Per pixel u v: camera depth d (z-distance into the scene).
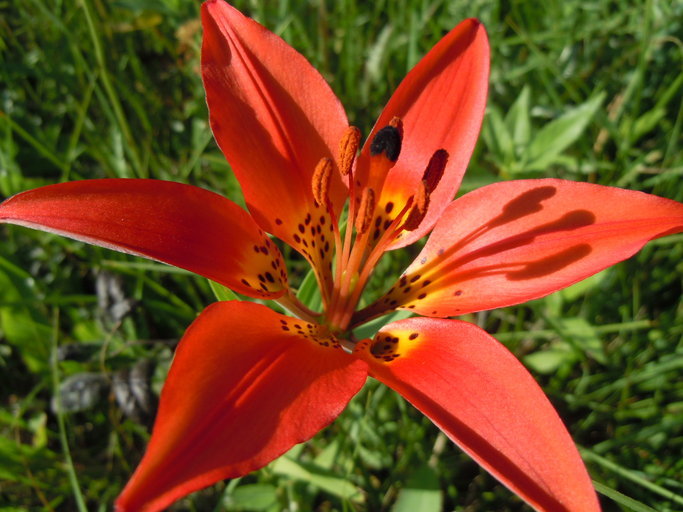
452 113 0.12
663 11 0.20
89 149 0.18
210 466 0.07
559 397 0.16
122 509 0.06
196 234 0.10
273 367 0.09
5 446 0.14
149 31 0.22
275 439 0.08
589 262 0.10
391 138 0.10
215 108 0.11
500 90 0.20
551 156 0.16
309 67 0.12
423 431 0.15
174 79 0.21
